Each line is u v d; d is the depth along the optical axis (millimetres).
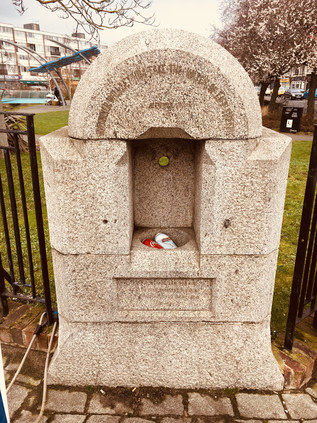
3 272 2768
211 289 2156
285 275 3674
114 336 2242
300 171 7918
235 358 2264
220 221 1979
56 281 2238
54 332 2613
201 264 2064
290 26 15602
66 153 1901
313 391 2330
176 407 2199
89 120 1812
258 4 16391
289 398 2270
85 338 2250
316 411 2176
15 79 46375
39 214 2443
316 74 15469
